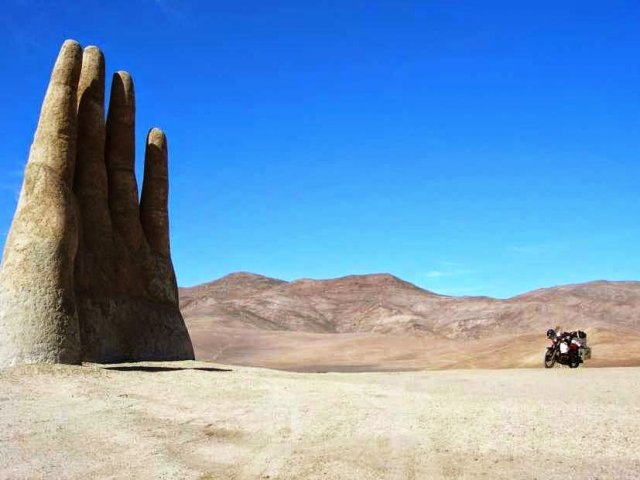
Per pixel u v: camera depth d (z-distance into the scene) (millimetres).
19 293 18328
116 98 27797
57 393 13797
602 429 10602
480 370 22953
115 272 25297
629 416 11773
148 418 11938
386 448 9648
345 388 16312
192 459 9203
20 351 17594
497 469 8430
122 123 27688
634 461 8695
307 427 11203
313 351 56469
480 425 11039
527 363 31609
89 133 25297
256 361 52188
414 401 13930
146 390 15086
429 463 8773
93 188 25125
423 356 48281
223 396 14633
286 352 57531
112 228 26328
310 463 8898
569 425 10945
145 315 25734
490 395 14977
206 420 11875
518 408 12773
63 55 22406
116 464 8852
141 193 29422
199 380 17141
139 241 27422
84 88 25500
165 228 29109
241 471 8578
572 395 14812
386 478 8148
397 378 19531
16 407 12211
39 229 19156
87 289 23625
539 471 8297
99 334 23297
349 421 11656
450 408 12867
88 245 24578
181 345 26797
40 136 21656
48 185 19906
